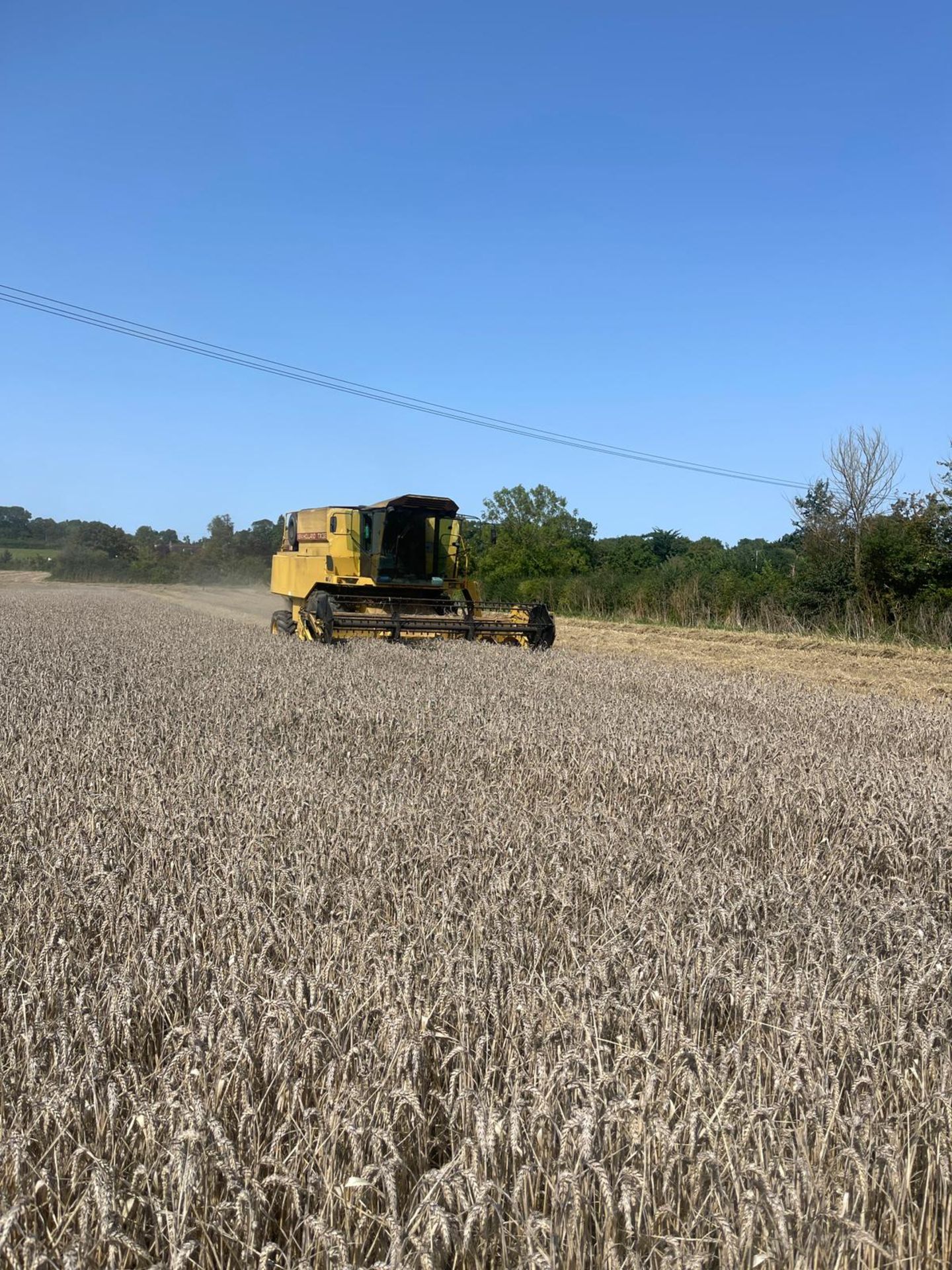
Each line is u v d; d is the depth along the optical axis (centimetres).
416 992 361
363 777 757
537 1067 303
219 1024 337
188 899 470
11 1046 333
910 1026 348
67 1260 223
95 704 1102
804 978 370
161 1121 282
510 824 613
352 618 1814
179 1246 235
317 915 443
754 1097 306
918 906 467
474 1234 250
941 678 1789
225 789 700
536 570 4534
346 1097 292
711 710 1223
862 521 2552
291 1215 268
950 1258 268
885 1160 275
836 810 691
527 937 418
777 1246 236
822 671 1886
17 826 595
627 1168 263
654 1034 336
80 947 421
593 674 1523
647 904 456
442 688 1278
